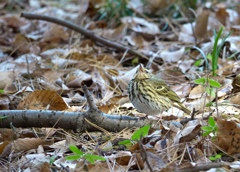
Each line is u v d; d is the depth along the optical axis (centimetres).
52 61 1499
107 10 1950
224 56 1477
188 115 1133
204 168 827
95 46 1695
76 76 1378
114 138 1009
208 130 911
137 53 1580
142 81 1092
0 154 984
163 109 1105
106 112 1173
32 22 1914
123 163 903
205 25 1714
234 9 2030
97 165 868
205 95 1170
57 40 1758
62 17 2069
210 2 2067
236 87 1231
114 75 1448
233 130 912
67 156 869
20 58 1541
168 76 1398
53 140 1016
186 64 1452
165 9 1952
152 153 870
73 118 1027
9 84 1327
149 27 1806
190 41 1709
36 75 1380
